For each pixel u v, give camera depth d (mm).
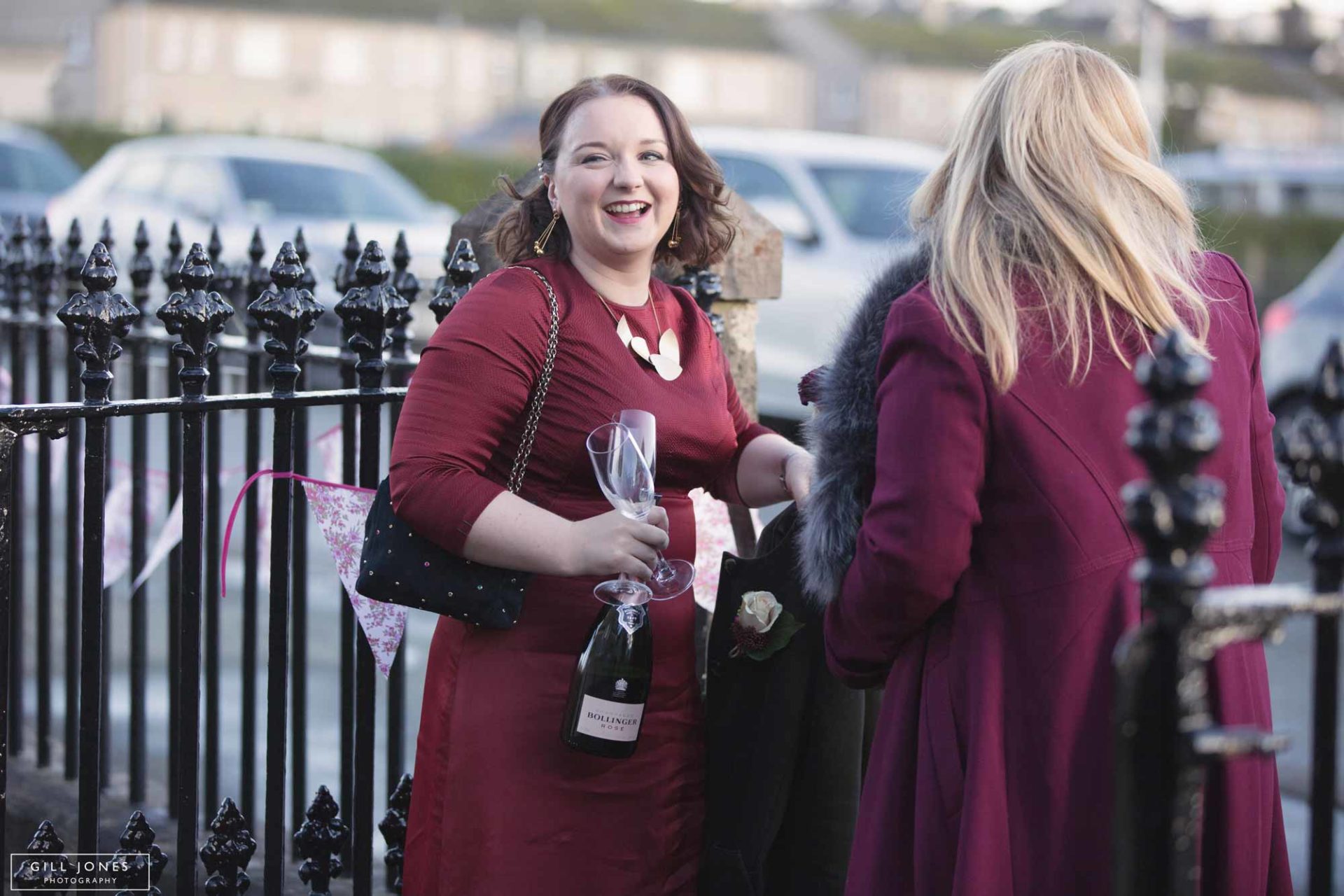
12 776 3439
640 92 2238
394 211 9453
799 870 2291
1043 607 1746
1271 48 69000
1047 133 1846
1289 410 7492
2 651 2117
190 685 2271
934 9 80875
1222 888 1763
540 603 2156
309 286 3049
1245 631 1294
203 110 60156
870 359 1893
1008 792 1752
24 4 60719
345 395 2396
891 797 1867
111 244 3289
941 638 1840
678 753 2248
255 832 3307
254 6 60375
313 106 61625
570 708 2102
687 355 2314
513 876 2123
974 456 1741
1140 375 1261
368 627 2395
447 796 2188
